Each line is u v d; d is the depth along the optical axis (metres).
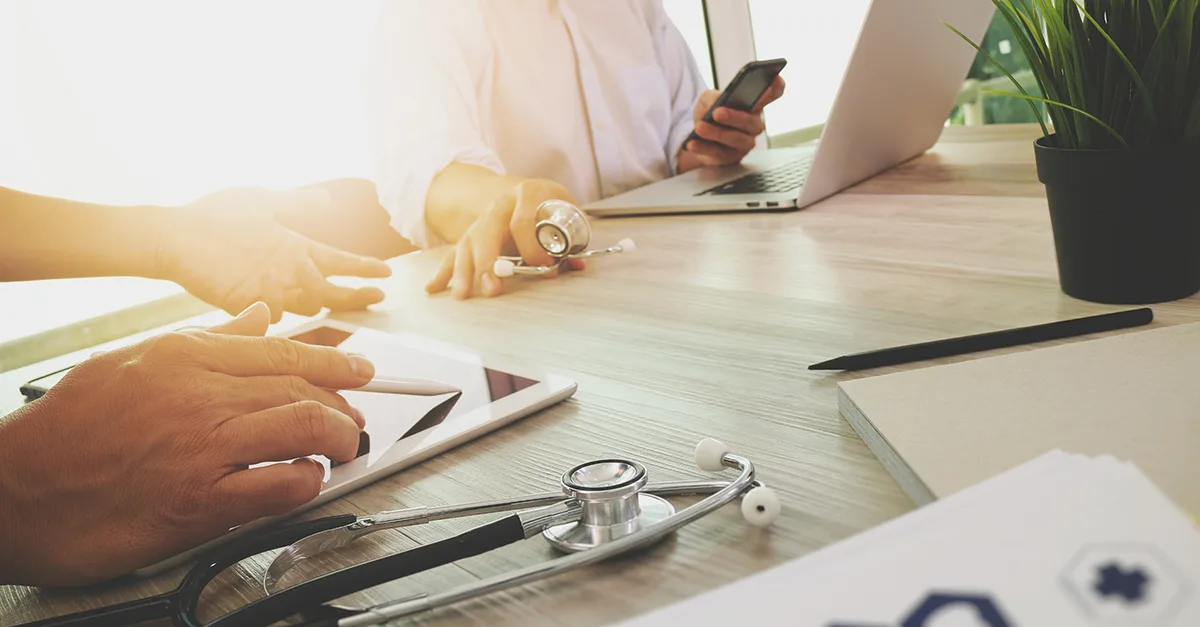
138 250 1.03
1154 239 0.66
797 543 0.43
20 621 0.48
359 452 0.60
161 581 0.50
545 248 1.02
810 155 1.54
